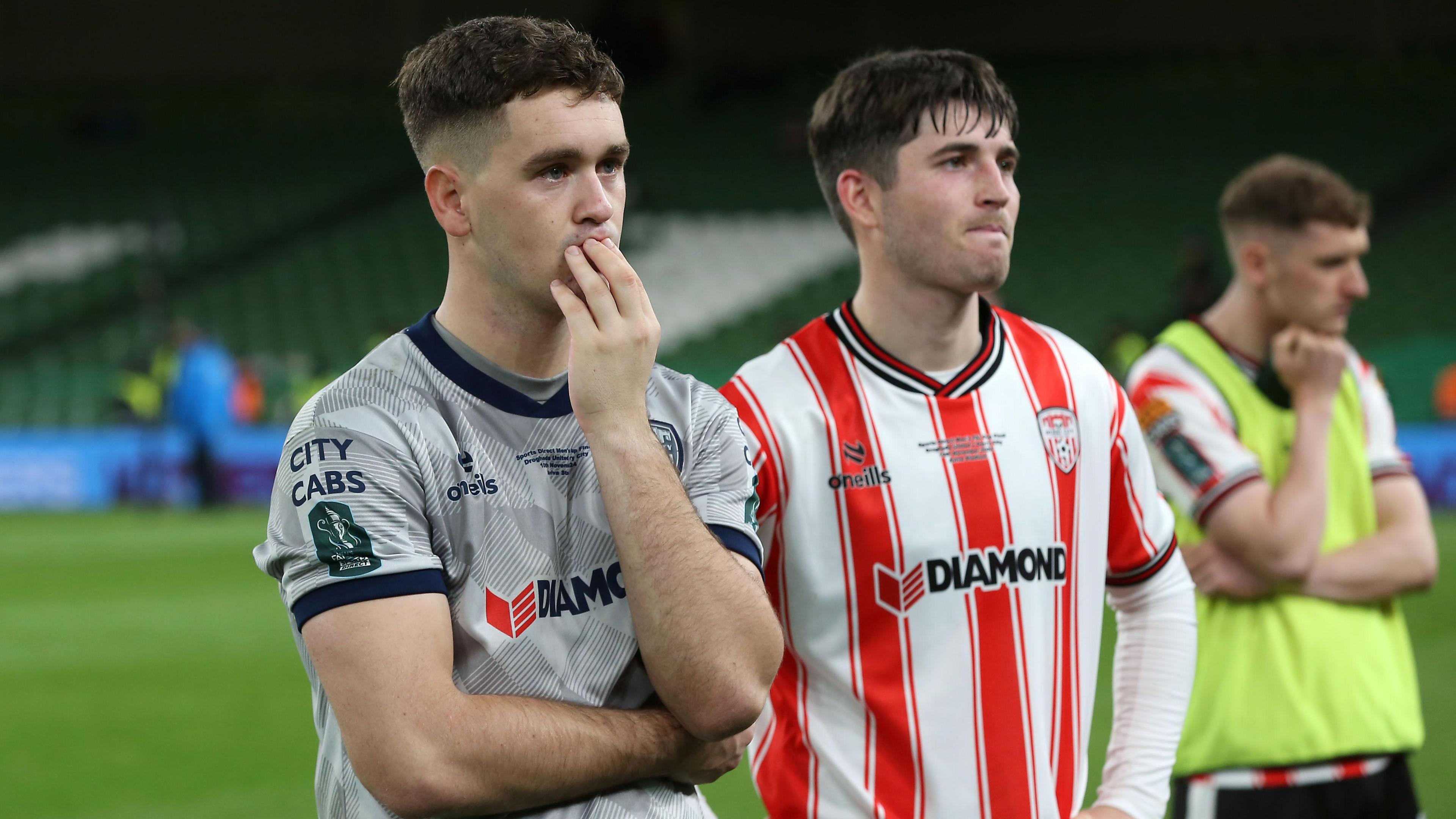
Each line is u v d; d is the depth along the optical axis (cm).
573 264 208
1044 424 276
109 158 3234
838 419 269
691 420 231
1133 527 287
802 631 267
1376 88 2922
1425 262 2345
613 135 212
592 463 217
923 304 270
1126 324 1736
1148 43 3166
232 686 838
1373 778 337
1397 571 340
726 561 212
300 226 2952
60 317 2661
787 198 2836
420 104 213
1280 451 343
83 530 1677
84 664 909
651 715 213
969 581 265
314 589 199
